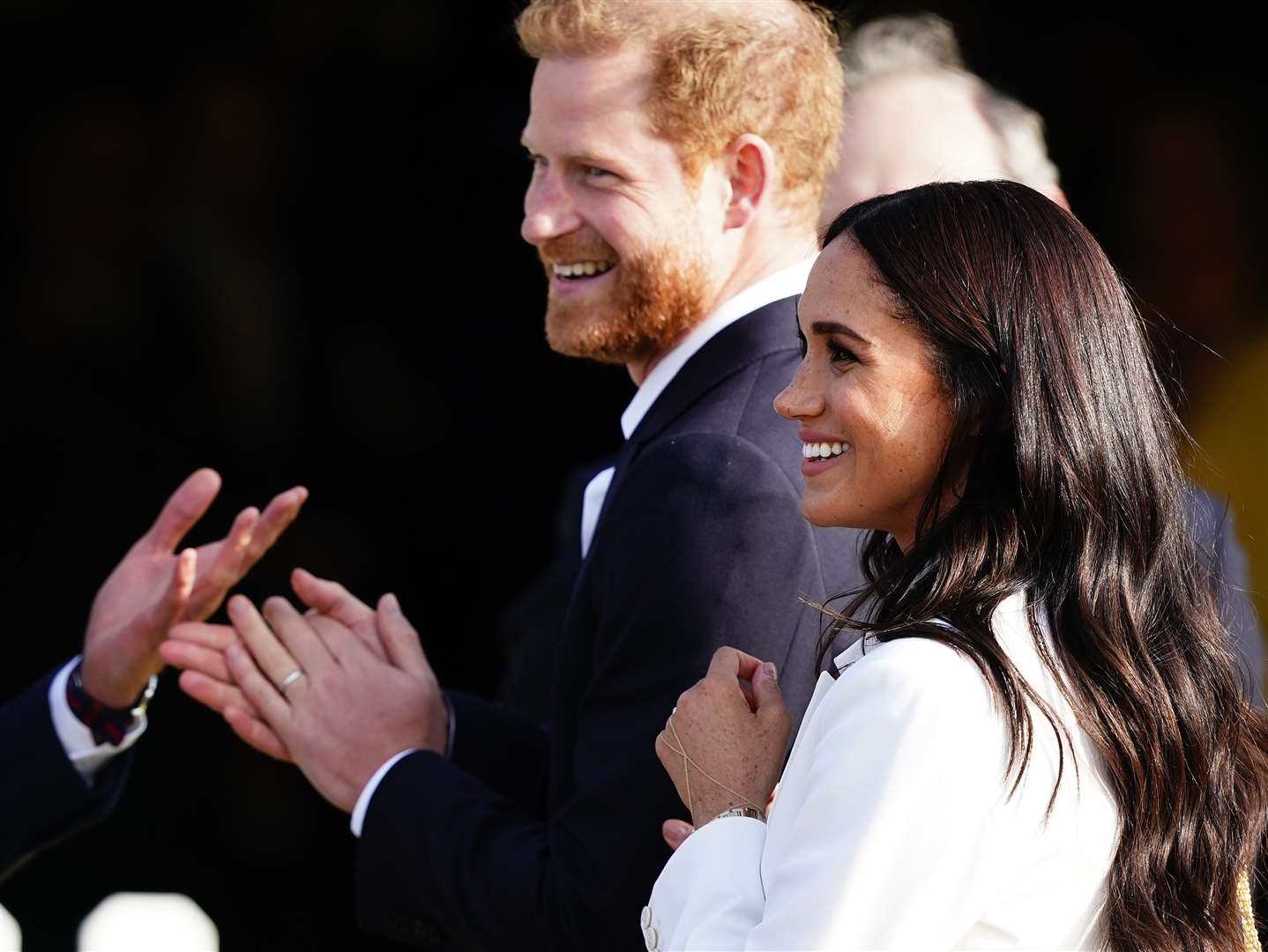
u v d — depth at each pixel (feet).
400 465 92.73
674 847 24.45
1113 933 20.53
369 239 92.79
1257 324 69.62
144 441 92.89
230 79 91.91
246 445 92.53
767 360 28.50
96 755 36.14
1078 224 21.93
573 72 28.81
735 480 26.71
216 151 91.91
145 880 88.63
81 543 93.25
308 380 93.15
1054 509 20.77
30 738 35.88
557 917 26.16
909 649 20.10
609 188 28.81
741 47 28.73
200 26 91.40
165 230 92.22
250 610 30.99
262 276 92.73
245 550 35.24
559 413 92.38
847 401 21.31
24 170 91.30
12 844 35.94
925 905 19.39
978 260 21.15
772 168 29.19
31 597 93.15
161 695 88.84
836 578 26.96
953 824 19.44
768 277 29.50
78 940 88.07
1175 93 76.23
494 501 92.43
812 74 29.66
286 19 90.79
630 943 25.64
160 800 88.69
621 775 26.02
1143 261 74.38
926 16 42.37
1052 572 20.88
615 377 91.30
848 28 44.01
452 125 92.38
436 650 92.73
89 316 92.22
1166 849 20.57
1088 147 76.69
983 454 21.15
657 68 28.48
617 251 28.84
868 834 19.51
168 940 86.28
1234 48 75.61
